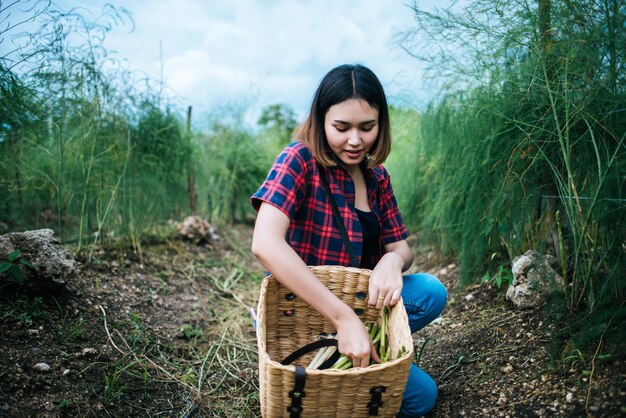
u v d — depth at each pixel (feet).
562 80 6.40
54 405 5.96
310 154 5.74
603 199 5.89
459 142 9.02
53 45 8.95
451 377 6.61
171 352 8.14
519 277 7.65
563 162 6.72
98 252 10.79
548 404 5.34
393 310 5.70
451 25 7.52
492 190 8.09
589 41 5.99
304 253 5.88
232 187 18.61
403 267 6.44
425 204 12.43
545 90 6.66
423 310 6.35
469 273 9.04
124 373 6.99
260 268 14.02
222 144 18.28
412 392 5.70
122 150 11.31
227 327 9.61
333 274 5.88
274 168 5.55
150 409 6.48
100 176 10.52
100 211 11.28
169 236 13.82
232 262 13.79
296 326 6.22
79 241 10.23
